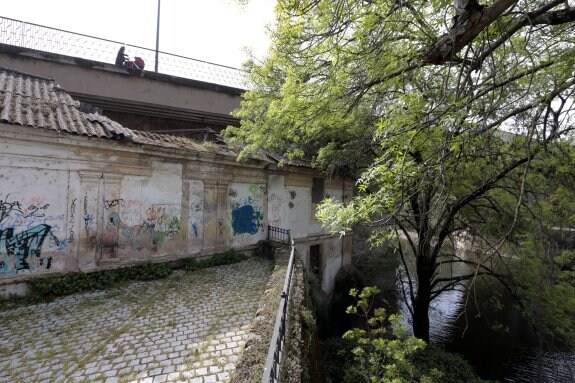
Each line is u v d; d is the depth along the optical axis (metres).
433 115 4.48
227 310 6.41
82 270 7.16
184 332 5.46
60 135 6.69
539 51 4.91
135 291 7.25
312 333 6.34
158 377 4.22
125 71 12.16
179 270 8.89
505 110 6.00
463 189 9.30
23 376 4.17
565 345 10.56
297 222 13.30
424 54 3.88
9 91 7.73
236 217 10.67
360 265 18.33
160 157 8.54
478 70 4.14
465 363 9.06
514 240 9.53
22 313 5.89
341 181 16.14
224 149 10.88
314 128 8.30
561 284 9.38
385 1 4.19
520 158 7.28
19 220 6.33
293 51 5.41
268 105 8.68
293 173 12.87
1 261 6.16
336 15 4.41
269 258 10.68
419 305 11.16
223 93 14.23
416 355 8.98
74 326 5.55
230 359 4.68
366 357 7.45
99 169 7.42
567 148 6.85
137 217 8.16
